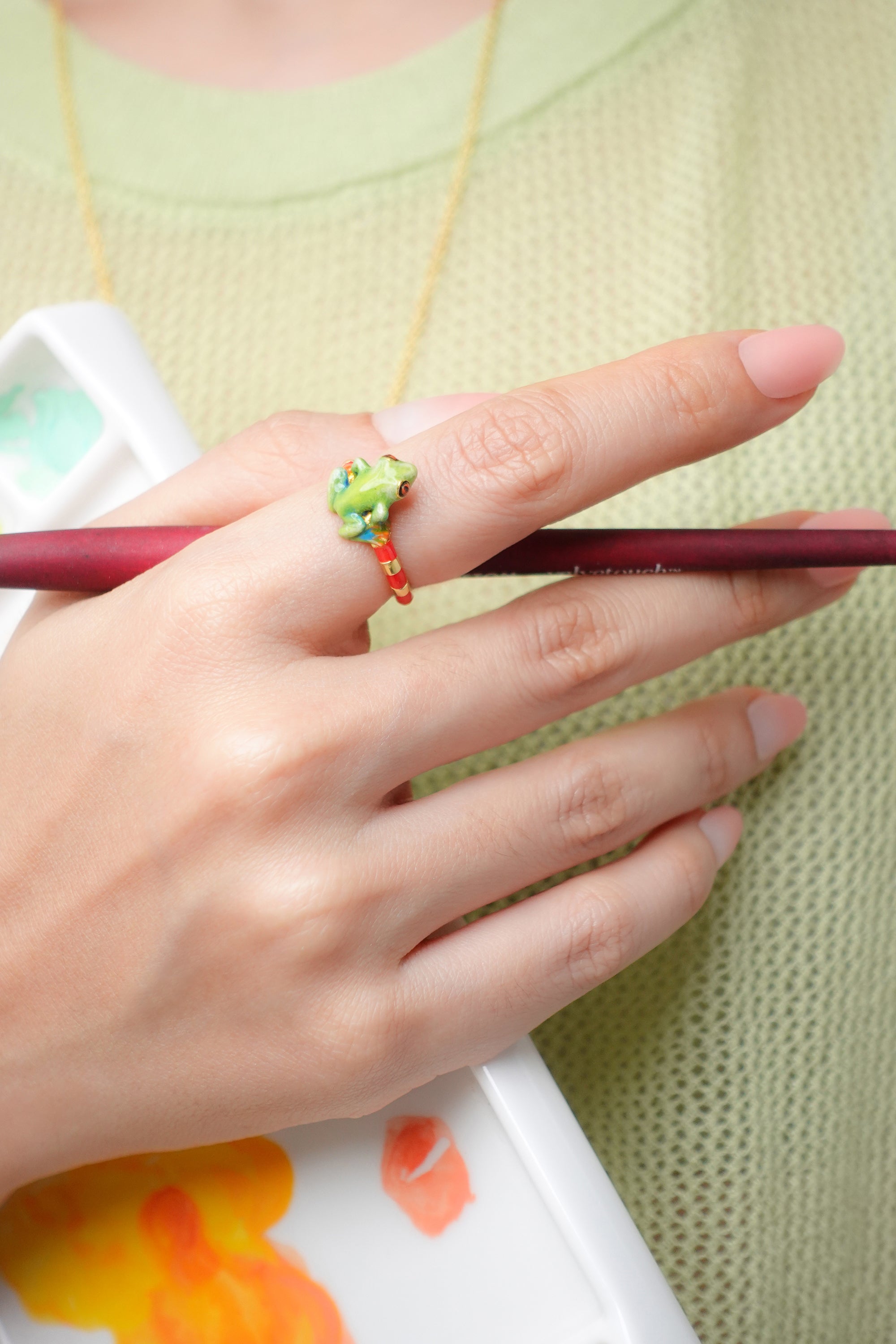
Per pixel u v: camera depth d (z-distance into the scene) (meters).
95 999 0.30
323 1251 0.31
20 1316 0.32
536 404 0.28
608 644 0.30
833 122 0.38
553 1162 0.29
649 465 0.28
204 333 0.42
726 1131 0.35
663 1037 0.36
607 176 0.40
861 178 0.37
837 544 0.29
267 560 0.28
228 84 0.42
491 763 0.37
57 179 0.43
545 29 0.40
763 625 0.31
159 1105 0.30
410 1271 0.30
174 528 0.30
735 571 0.30
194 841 0.29
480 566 0.29
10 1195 0.32
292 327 0.41
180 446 0.33
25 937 0.30
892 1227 0.35
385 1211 0.31
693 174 0.38
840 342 0.28
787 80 0.39
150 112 0.42
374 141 0.41
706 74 0.39
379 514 0.27
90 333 0.33
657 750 0.31
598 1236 0.29
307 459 0.31
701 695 0.36
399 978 0.29
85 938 0.30
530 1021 0.30
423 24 0.41
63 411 0.34
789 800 0.36
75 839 0.30
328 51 0.41
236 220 0.42
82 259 0.43
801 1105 0.35
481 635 0.29
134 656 0.29
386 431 0.31
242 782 0.28
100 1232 0.32
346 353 0.41
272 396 0.41
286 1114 0.30
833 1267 0.35
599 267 0.39
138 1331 0.32
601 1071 0.36
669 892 0.31
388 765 0.29
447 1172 0.30
